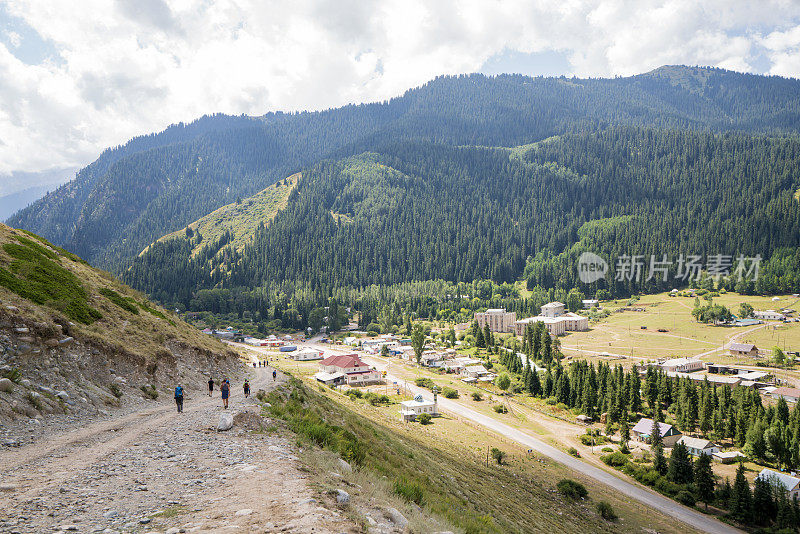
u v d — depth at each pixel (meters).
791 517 66.38
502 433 105.31
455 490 38.47
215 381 51.91
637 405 123.88
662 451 88.69
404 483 22.91
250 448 20.66
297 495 13.30
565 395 133.38
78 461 18.25
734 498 72.25
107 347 36.88
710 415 106.06
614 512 68.44
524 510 50.56
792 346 190.75
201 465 17.59
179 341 54.03
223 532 10.12
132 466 17.53
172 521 11.17
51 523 11.20
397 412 113.25
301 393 52.16
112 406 31.25
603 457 94.00
